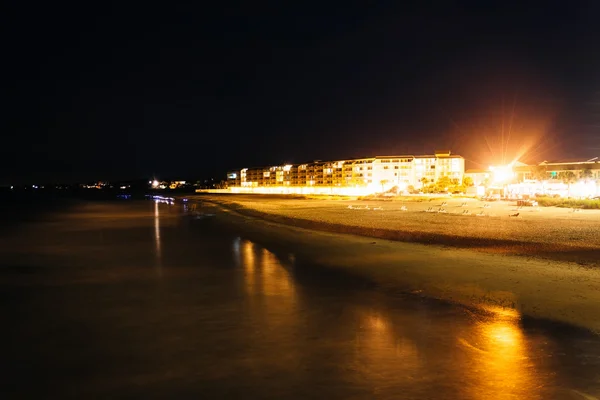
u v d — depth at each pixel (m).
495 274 15.70
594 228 29.59
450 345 9.18
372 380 7.51
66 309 12.31
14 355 8.90
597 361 8.24
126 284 15.43
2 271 18.11
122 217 53.06
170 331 10.30
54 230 36.62
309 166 165.50
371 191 137.00
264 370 7.98
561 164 74.88
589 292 13.10
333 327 10.47
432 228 30.62
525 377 7.57
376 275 16.36
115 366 8.27
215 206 79.94
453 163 136.38
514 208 52.19
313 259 20.06
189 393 7.12
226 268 18.20
